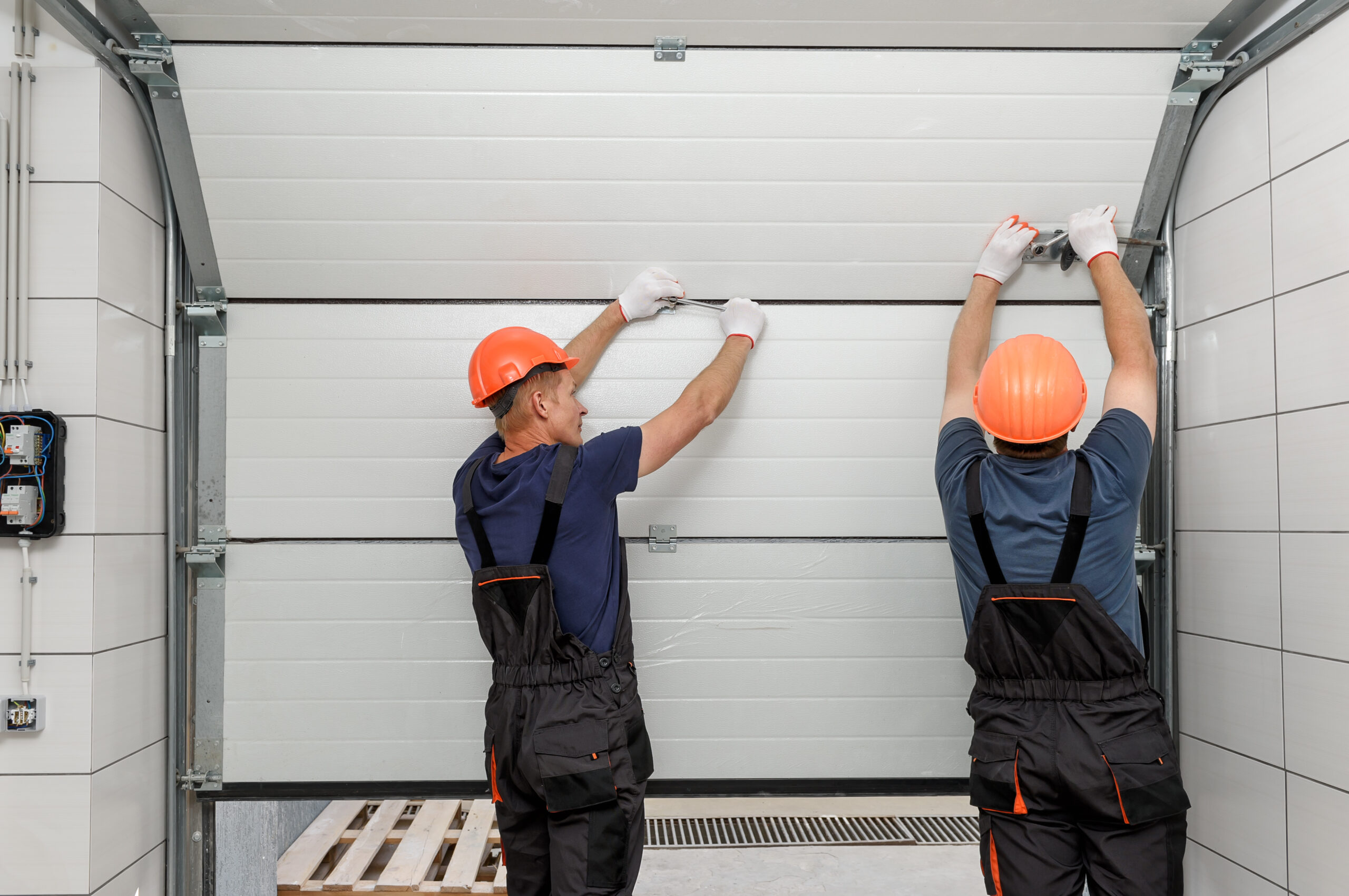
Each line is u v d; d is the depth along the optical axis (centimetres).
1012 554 145
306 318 200
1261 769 175
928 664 207
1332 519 156
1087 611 140
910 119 179
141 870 186
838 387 204
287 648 202
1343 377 153
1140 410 157
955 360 185
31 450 161
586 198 188
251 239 191
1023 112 179
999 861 149
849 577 206
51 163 169
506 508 152
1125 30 170
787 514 205
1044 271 198
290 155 181
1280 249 168
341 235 191
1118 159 186
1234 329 183
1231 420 185
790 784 208
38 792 165
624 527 204
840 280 200
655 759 205
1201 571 196
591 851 145
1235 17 167
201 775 200
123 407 178
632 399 203
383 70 172
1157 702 145
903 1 162
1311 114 160
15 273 168
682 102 177
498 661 157
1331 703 156
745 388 204
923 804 373
